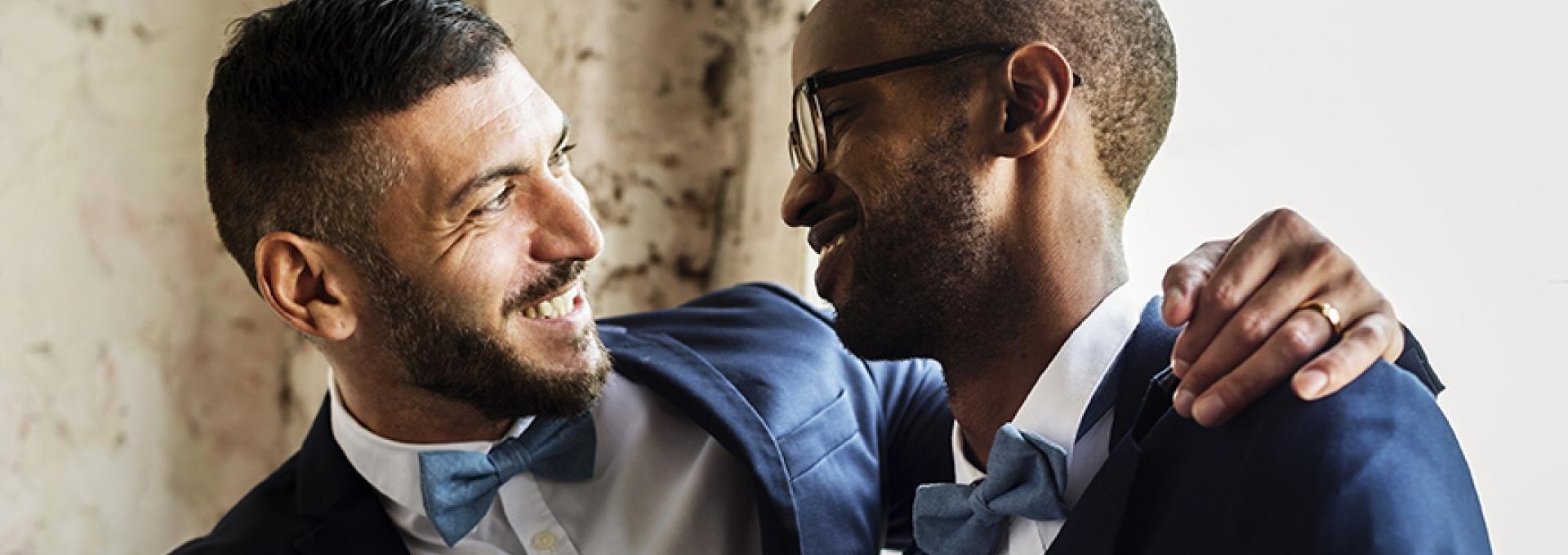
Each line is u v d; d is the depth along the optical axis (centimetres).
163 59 231
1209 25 165
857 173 125
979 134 121
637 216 201
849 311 128
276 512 152
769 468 145
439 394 145
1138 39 122
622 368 156
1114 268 126
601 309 201
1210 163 165
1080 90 121
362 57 136
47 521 223
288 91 138
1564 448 136
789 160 193
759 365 157
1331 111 154
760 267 196
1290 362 104
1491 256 140
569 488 154
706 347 162
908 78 122
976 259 123
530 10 207
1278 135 159
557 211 141
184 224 234
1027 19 120
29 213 220
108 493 228
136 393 230
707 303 175
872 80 123
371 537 148
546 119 143
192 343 236
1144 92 123
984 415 131
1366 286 108
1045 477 120
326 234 141
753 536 153
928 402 166
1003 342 126
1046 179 121
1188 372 108
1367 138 151
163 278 232
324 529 148
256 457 241
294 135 138
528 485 153
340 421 151
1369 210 150
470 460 145
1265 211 160
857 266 127
